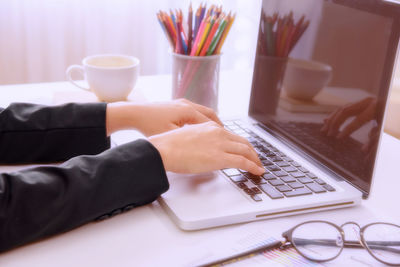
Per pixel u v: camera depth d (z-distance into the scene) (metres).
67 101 0.95
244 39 1.93
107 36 1.79
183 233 0.56
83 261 0.50
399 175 0.76
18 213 0.51
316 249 0.54
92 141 0.72
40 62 1.75
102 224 0.57
